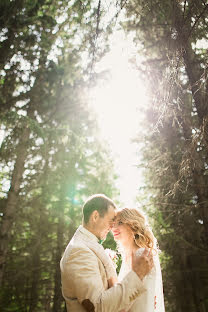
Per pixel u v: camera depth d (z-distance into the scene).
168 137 9.79
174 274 11.12
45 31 10.05
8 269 11.75
